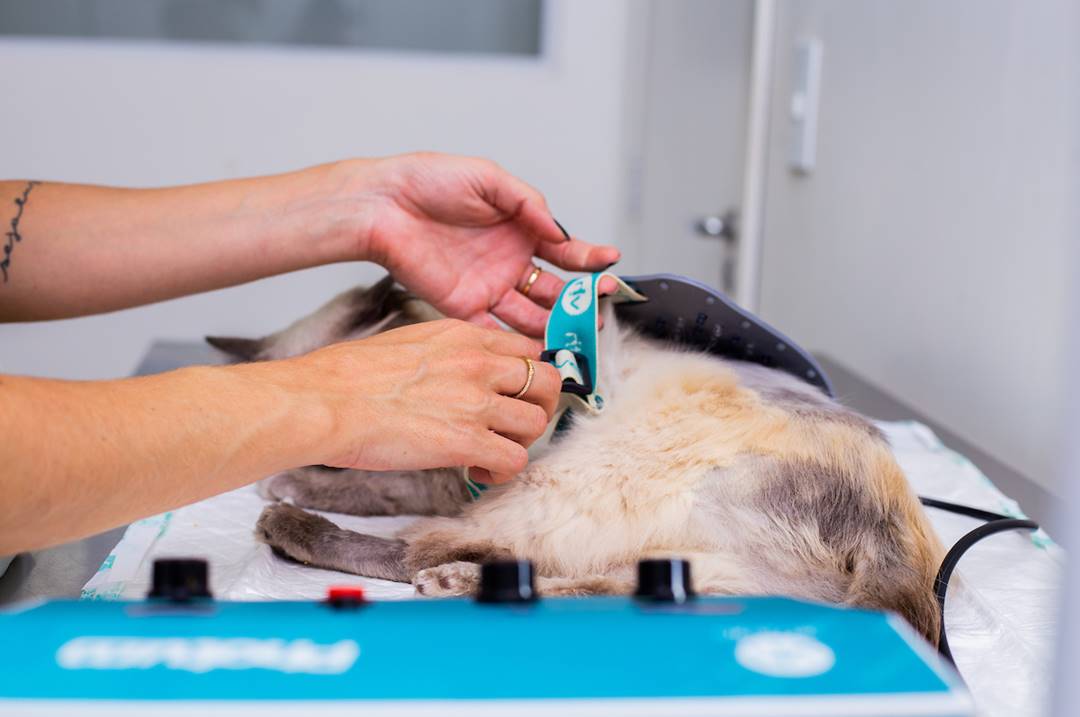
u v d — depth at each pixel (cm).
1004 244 159
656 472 108
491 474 96
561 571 107
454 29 352
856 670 44
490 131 356
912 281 199
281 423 75
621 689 43
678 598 52
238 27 348
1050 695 38
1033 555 109
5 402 63
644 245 354
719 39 272
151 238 119
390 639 46
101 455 66
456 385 87
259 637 46
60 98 346
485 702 42
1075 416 36
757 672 44
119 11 345
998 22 163
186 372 75
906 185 201
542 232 124
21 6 343
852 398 182
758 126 241
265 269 124
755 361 118
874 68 218
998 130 163
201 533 111
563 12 349
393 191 123
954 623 94
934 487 132
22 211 117
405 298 139
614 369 116
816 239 257
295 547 107
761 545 103
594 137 358
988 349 165
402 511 127
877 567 99
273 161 354
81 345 354
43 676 44
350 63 349
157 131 350
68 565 102
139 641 46
